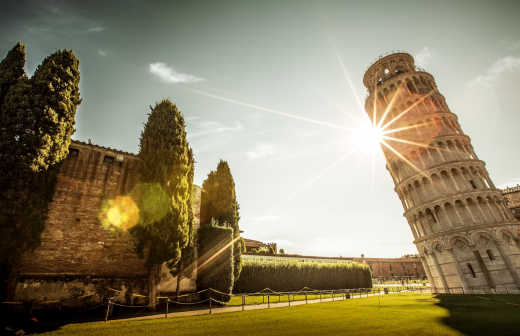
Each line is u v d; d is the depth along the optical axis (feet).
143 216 65.21
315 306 72.64
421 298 92.99
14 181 51.85
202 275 81.41
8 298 49.08
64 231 62.59
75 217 65.10
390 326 41.86
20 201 51.93
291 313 58.03
